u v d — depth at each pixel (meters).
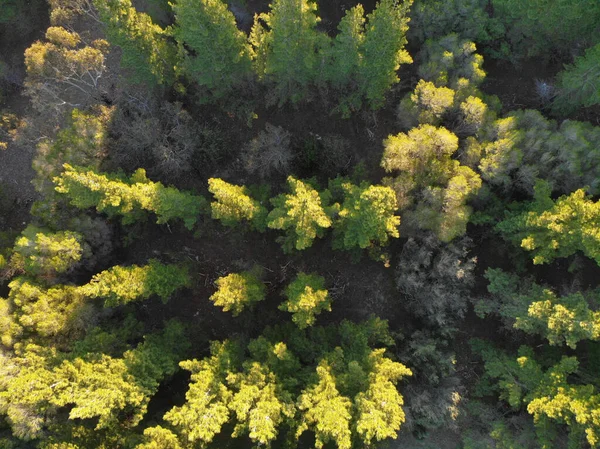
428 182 35.94
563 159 35.00
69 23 44.47
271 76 40.09
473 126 37.09
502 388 36.12
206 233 44.78
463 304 37.19
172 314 44.34
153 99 42.31
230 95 43.44
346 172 43.47
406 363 37.97
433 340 38.06
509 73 43.50
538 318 32.47
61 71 40.94
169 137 42.28
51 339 35.72
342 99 41.75
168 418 31.39
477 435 36.16
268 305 43.28
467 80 36.94
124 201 36.25
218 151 44.12
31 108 46.16
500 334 40.53
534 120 36.47
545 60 42.34
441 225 35.31
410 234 38.12
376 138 43.75
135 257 45.09
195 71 38.22
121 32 33.94
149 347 36.16
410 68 43.31
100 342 35.66
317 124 44.59
